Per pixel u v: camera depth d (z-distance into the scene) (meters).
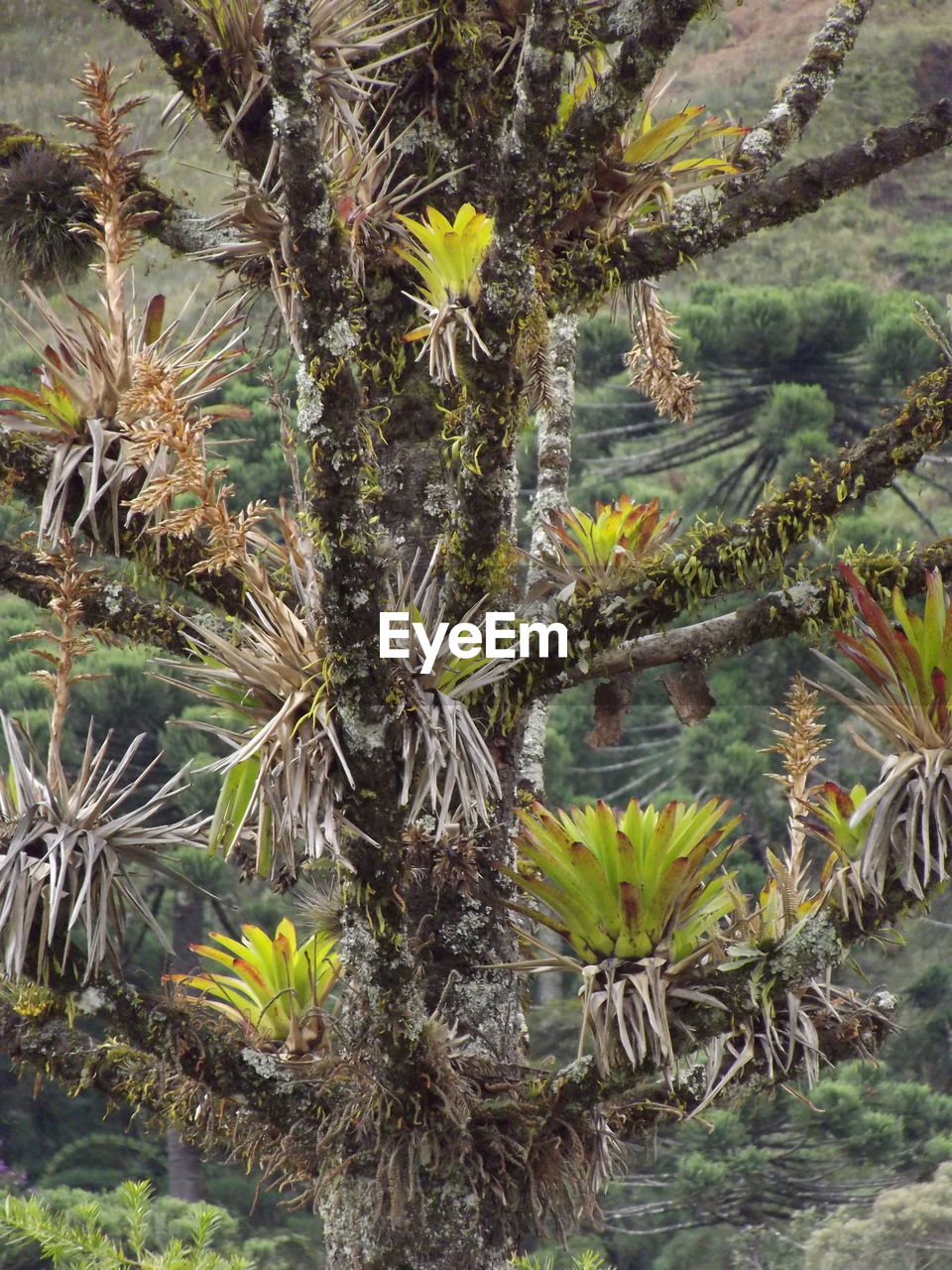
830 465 2.30
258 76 2.26
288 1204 2.35
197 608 2.45
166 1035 2.16
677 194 2.63
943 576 2.34
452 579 2.20
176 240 2.80
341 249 1.79
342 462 1.80
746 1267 11.37
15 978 2.12
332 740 1.83
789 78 3.16
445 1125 2.11
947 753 1.90
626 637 2.31
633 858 1.95
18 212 2.83
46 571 2.39
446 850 2.37
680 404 3.26
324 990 2.54
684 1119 2.25
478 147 2.49
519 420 2.15
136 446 1.96
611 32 2.24
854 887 1.98
